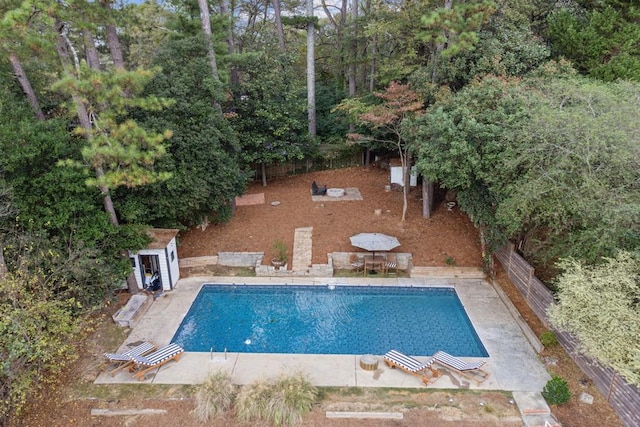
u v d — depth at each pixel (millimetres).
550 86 15234
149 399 10500
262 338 13344
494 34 18875
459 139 14258
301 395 10055
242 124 22828
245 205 22484
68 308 12062
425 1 18109
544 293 13258
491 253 16766
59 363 10703
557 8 21719
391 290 16172
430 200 20094
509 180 13781
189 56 18266
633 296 9453
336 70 34938
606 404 10008
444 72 18156
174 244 16438
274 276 17078
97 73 10797
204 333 13648
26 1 9867
